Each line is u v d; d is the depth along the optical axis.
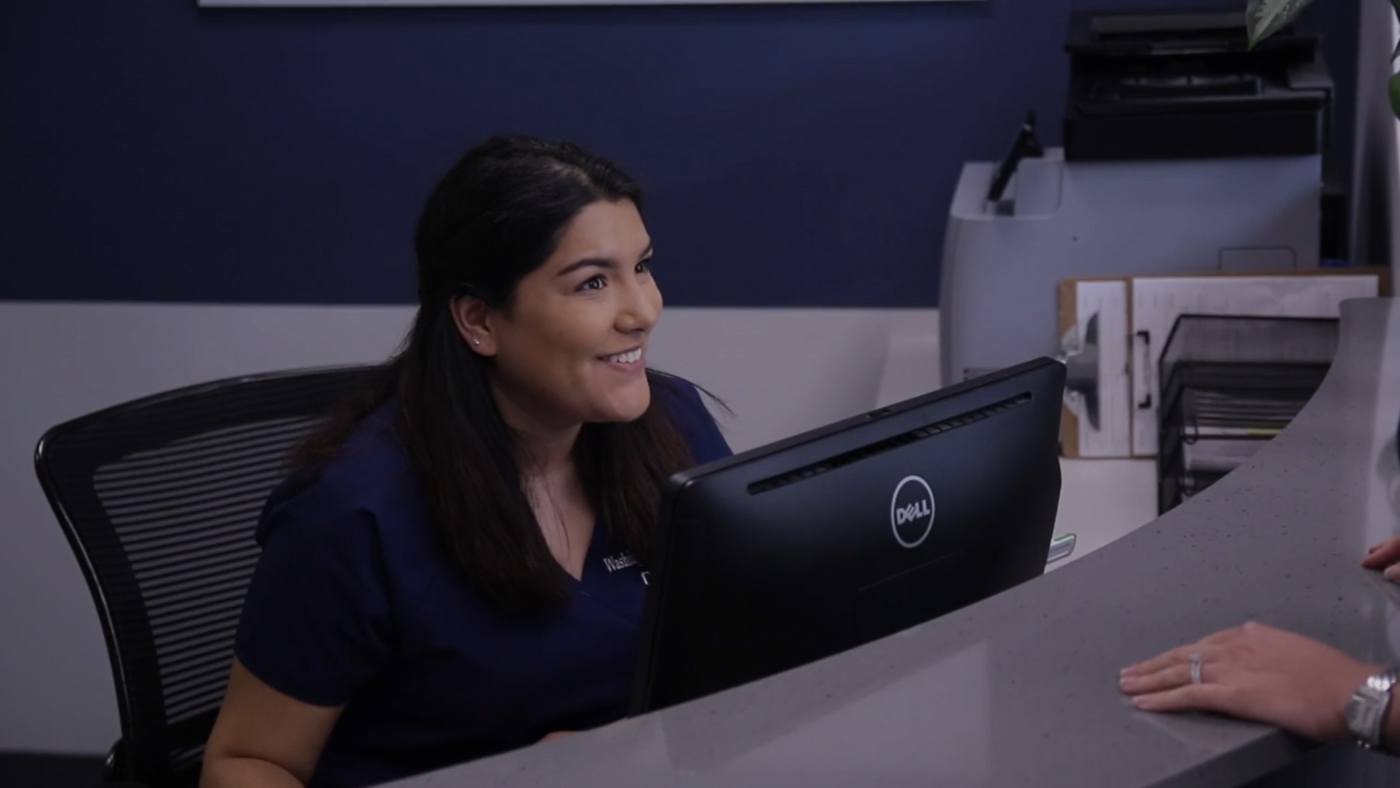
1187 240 2.42
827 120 3.06
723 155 3.11
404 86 3.15
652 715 1.12
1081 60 2.57
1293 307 2.34
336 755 1.65
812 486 1.23
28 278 3.34
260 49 3.17
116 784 1.86
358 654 1.58
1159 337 2.39
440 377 1.59
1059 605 1.26
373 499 1.57
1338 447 1.59
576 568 1.68
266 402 2.01
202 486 1.94
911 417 1.31
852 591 1.27
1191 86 2.44
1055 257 2.45
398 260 3.25
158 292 3.32
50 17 3.20
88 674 3.53
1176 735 1.06
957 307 2.50
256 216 3.26
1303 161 2.37
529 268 1.53
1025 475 1.41
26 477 3.43
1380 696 1.04
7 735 3.54
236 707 1.60
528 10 3.08
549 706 1.62
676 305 3.20
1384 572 1.29
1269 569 1.31
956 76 3.00
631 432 1.71
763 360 3.20
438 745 1.62
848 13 3.00
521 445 1.65
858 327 3.16
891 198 3.09
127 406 1.93
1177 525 1.42
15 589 3.50
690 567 1.18
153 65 3.20
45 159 3.27
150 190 3.27
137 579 1.87
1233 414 2.13
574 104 3.12
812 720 1.10
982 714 1.09
